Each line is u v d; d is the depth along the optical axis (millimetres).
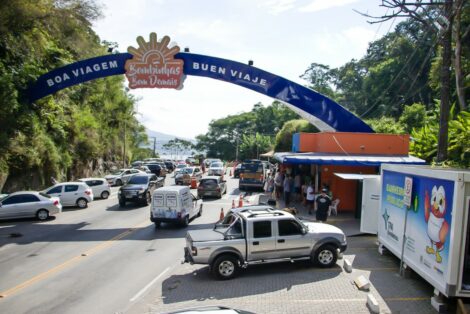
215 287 10852
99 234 18250
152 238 17266
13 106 24719
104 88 48156
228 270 11484
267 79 24328
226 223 12773
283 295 10023
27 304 10180
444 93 15570
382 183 13125
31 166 28219
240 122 119562
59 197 25500
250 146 87500
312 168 23672
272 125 112500
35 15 26188
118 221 21469
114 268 13047
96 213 24156
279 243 11758
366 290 10117
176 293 10531
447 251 8461
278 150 47969
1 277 12352
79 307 9914
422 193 9875
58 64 32469
